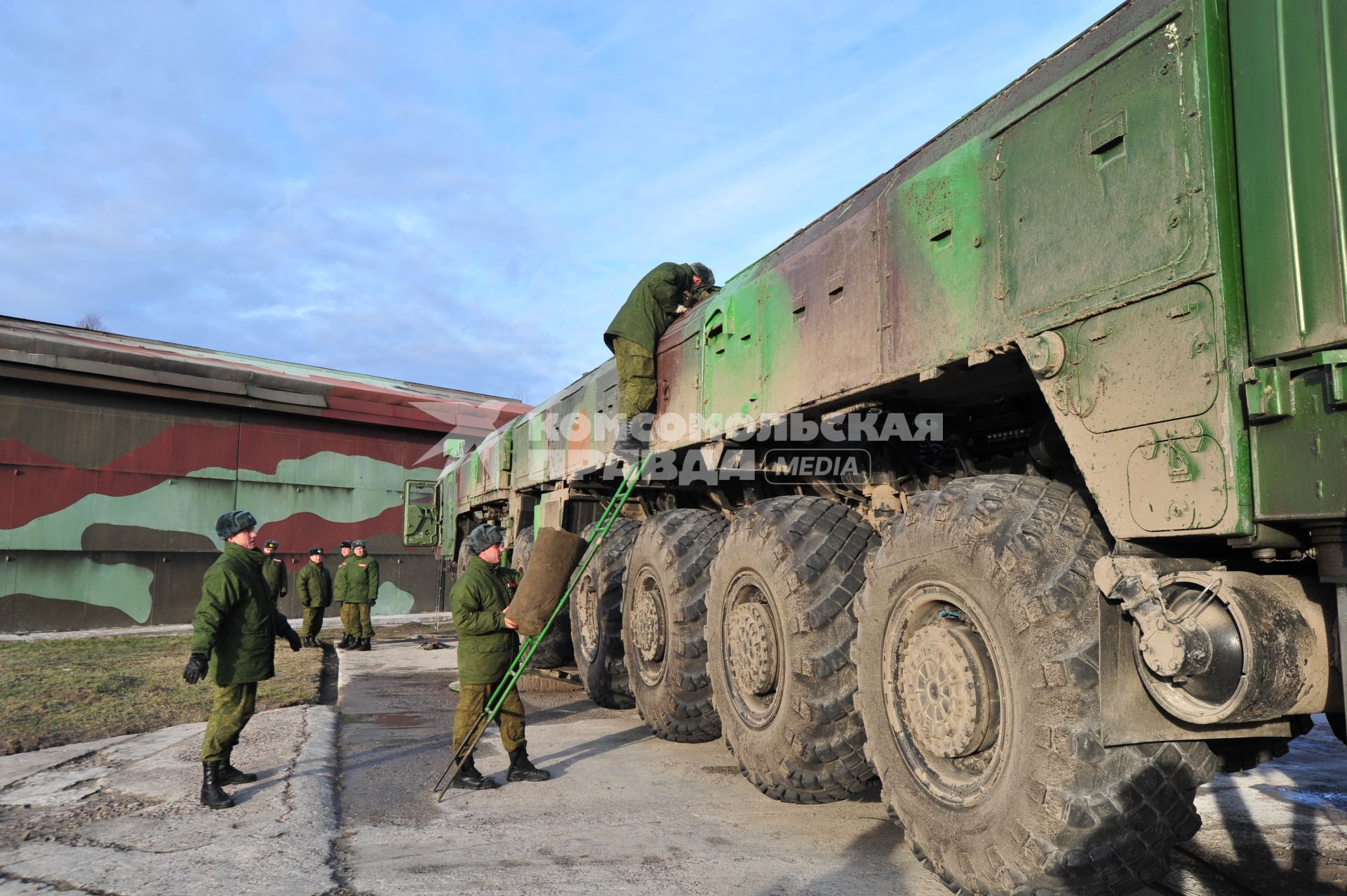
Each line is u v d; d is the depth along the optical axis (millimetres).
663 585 5184
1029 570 2492
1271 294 1990
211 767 4082
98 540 15938
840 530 3898
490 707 4488
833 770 3686
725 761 5023
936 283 3084
